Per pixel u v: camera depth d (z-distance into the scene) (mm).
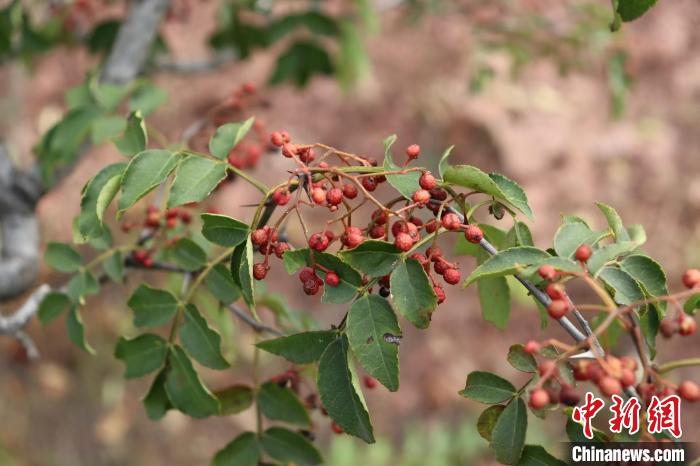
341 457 4988
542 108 7160
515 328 6082
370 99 7062
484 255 1769
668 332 1307
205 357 1780
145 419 5555
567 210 6707
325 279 1445
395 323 1410
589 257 1377
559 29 4191
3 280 2682
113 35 3529
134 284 5656
